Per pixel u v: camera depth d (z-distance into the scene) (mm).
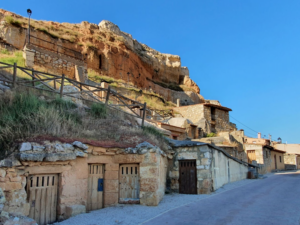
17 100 10383
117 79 40312
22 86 11867
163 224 7297
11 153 7484
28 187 7707
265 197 11469
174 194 12922
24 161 7457
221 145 24141
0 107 9734
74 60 26078
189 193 13164
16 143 7754
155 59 58938
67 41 36125
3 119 8789
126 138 10945
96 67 38531
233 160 18875
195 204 10062
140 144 10258
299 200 10508
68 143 8648
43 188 8047
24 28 31109
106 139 10305
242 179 20422
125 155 10070
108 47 41625
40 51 23078
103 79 33906
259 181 18828
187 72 68375
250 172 21531
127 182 10203
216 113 36750
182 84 64625
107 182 9797
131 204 9828
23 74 16516
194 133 29516
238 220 7629
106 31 47031
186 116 36188
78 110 12000
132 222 7559
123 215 8320
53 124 9297
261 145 28375
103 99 18547
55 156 8039
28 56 21641
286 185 15680
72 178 8648
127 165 10320
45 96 12508
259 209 9016
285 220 7469
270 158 31734
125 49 45844
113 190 9820
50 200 8156
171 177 13695
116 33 51281
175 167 13727
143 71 51844
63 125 9742
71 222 7535
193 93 59469
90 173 9539
